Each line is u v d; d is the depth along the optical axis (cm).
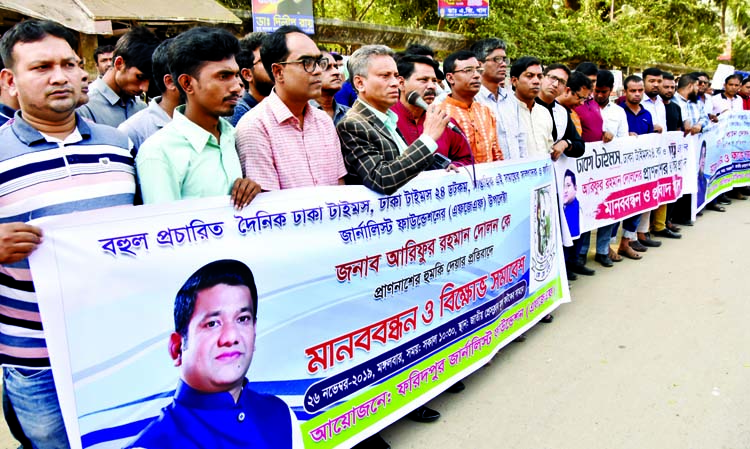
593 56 1388
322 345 220
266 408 202
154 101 245
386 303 247
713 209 748
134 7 613
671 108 618
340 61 404
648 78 587
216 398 187
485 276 312
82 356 157
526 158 349
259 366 199
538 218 366
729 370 319
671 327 380
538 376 317
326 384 223
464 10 1038
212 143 202
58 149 167
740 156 769
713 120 691
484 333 314
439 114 242
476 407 286
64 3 562
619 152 500
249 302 194
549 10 1506
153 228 169
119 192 179
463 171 290
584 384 307
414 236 260
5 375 172
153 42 288
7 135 162
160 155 187
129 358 166
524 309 355
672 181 593
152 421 172
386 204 244
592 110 480
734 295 435
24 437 179
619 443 254
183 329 177
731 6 3077
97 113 297
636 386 304
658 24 2295
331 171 244
